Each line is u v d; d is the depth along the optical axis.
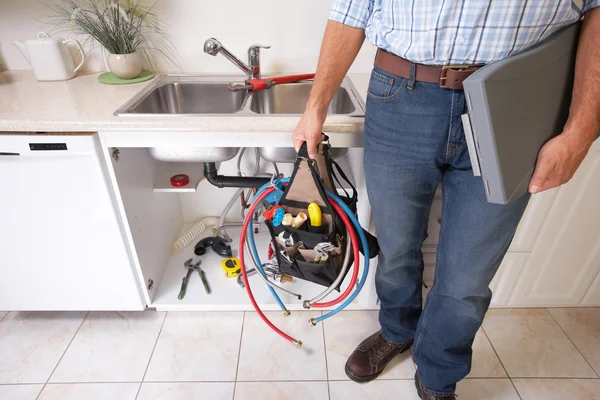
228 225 1.89
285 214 1.11
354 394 1.29
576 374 1.36
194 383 1.32
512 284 1.49
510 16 0.68
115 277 1.38
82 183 1.16
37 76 1.44
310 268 1.15
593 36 0.68
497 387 1.31
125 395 1.28
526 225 1.33
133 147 1.24
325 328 1.52
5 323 1.54
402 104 0.84
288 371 1.36
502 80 0.62
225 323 1.55
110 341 1.47
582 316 1.58
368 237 1.19
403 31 0.78
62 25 1.49
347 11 0.88
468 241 0.90
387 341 1.35
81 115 1.11
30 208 1.21
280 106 1.55
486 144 0.63
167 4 1.46
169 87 1.48
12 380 1.32
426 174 0.92
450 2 0.69
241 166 1.84
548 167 0.69
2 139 1.07
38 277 1.37
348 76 1.55
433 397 1.20
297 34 1.53
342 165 1.57
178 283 1.63
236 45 1.55
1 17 1.47
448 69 0.76
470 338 1.10
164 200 1.69
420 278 1.22
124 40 1.41
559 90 0.73
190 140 1.13
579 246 1.38
